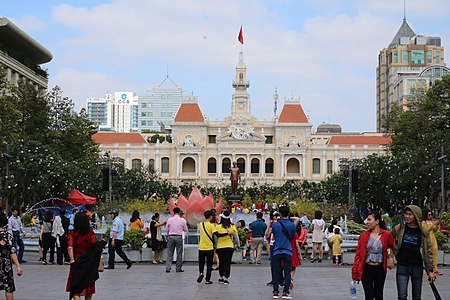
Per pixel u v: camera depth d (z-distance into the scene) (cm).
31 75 10706
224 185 15750
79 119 8812
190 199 4481
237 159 17362
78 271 1714
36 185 7100
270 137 17825
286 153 17050
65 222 3175
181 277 2736
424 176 7950
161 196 11419
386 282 2592
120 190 9625
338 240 3444
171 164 17138
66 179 7338
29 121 8169
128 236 3503
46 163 7212
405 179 8081
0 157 6769
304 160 17000
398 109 12425
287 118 17375
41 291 2250
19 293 2198
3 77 6812
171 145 17188
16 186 7038
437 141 8006
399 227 1689
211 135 17825
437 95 8538
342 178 9500
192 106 17525
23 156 7038
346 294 2228
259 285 2475
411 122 8775
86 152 9069
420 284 1672
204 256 2520
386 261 1673
